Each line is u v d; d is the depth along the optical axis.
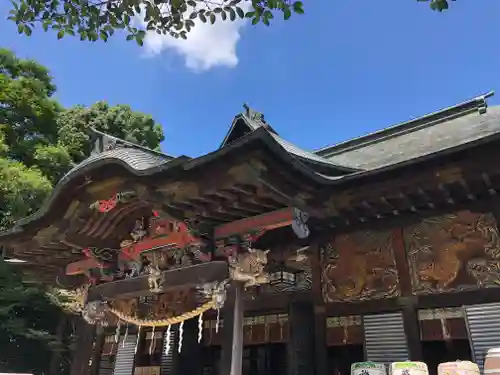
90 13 6.07
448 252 7.41
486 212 7.23
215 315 10.51
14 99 20.61
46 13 6.09
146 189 7.24
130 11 6.06
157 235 8.75
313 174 6.53
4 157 18.19
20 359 18.45
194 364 10.44
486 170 6.36
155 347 11.42
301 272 8.78
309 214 7.24
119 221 9.12
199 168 6.48
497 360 5.50
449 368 5.82
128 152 8.14
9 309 16.78
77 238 9.07
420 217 7.84
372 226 8.29
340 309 8.11
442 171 6.67
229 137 11.11
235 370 6.70
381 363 6.90
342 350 8.34
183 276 7.90
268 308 8.85
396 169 6.84
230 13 5.91
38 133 22.61
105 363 12.14
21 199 16.14
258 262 7.25
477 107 11.27
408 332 7.33
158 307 9.04
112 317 12.33
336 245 8.62
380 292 7.84
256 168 5.96
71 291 10.82
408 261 7.76
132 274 9.02
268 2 5.71
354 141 12.99
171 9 5.92
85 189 8.47
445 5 4.79
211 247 7.71
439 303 7.21
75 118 24.80
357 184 7.28
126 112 27.50
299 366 8.04
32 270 11.24
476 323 6.89
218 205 7.00
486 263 7.00
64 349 18.12
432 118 11.89
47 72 23.44
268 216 7.16
